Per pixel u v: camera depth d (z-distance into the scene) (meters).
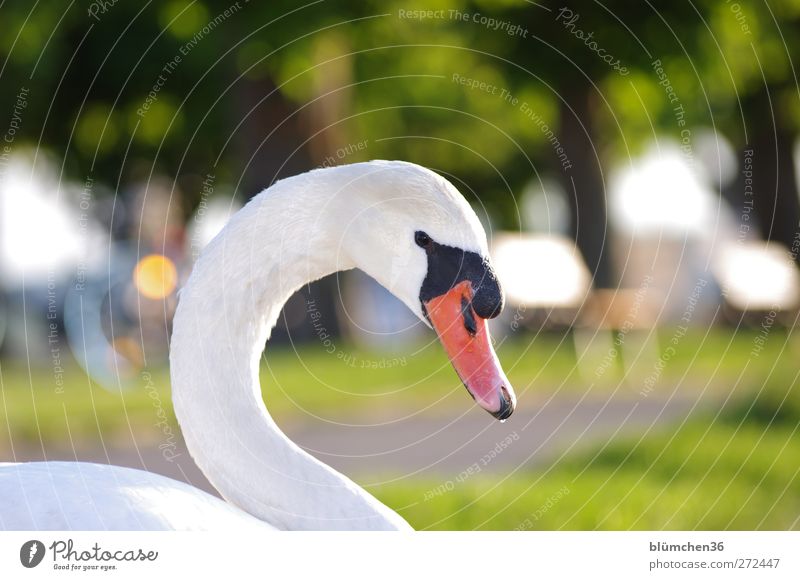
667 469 8.45
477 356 4.21
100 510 3.52
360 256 4.24
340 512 4.09
